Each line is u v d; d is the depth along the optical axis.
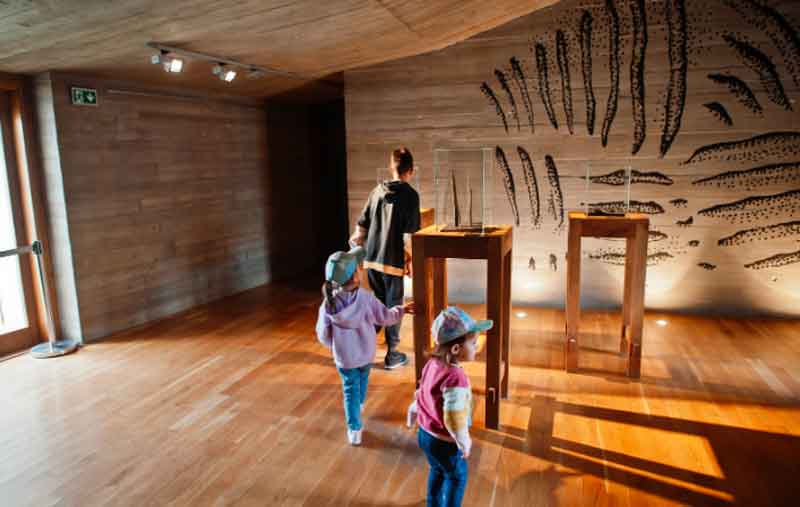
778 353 3.96
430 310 3.65
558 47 4.84
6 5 2.74
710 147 4.66
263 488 2.47
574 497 2.37
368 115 5.42
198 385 3.59
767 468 2.56
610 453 2.71
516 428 2.97
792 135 4.48
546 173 5.05
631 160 4.84
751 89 4.50
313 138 7.43
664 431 2.91
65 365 3.96
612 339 4.30
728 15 4.46
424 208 5.09
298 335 4.58
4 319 4.20
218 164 5.73
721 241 4.77
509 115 5.06
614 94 4.78
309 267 7.47
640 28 4.63
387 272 3.72
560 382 3.54
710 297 4.88
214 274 5.75
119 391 3.51
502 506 2.31
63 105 4.13
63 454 2.77
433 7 3.88
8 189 4.14
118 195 4.61
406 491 2.44
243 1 3.11
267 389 3.52
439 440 1.97
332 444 2.84
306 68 5.18
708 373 3.65
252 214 6.31
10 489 2.48
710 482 2.46
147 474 2.59
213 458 2.72
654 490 2.41
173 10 3.10
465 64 5.09
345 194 8.11
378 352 4.18
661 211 4.85
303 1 3.25
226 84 5.39
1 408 3.28
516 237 5.21
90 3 2.86
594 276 5.08
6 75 3.95
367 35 4.23
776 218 4.62
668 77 4.64
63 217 4.21
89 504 2.38
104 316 4.55
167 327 4.82
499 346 2.88
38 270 4.22
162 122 5.00
